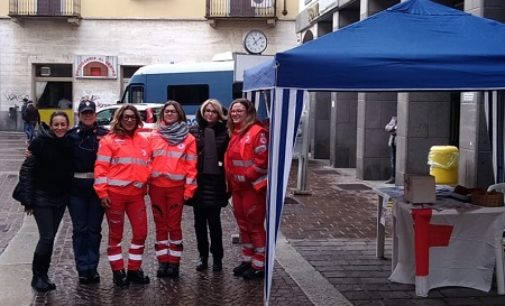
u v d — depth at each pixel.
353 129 17.61
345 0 16.56
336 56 5.23
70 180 6.36
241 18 28.00
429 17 5.99
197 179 6.86
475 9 10.01
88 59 28.72
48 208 6.23
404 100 12.86
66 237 8.70
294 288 6.49
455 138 12.61
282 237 8.84
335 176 15.88
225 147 6.85
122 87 29.09
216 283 6.66
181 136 6.65
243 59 14.95
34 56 28.86
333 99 17.75
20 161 18.16
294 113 5.34
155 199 6.73
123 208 6.47
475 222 6.34
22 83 29.05
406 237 6.60
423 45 5.55
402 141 12.97
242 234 6.89
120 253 6.54
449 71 5.28
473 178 9.92
